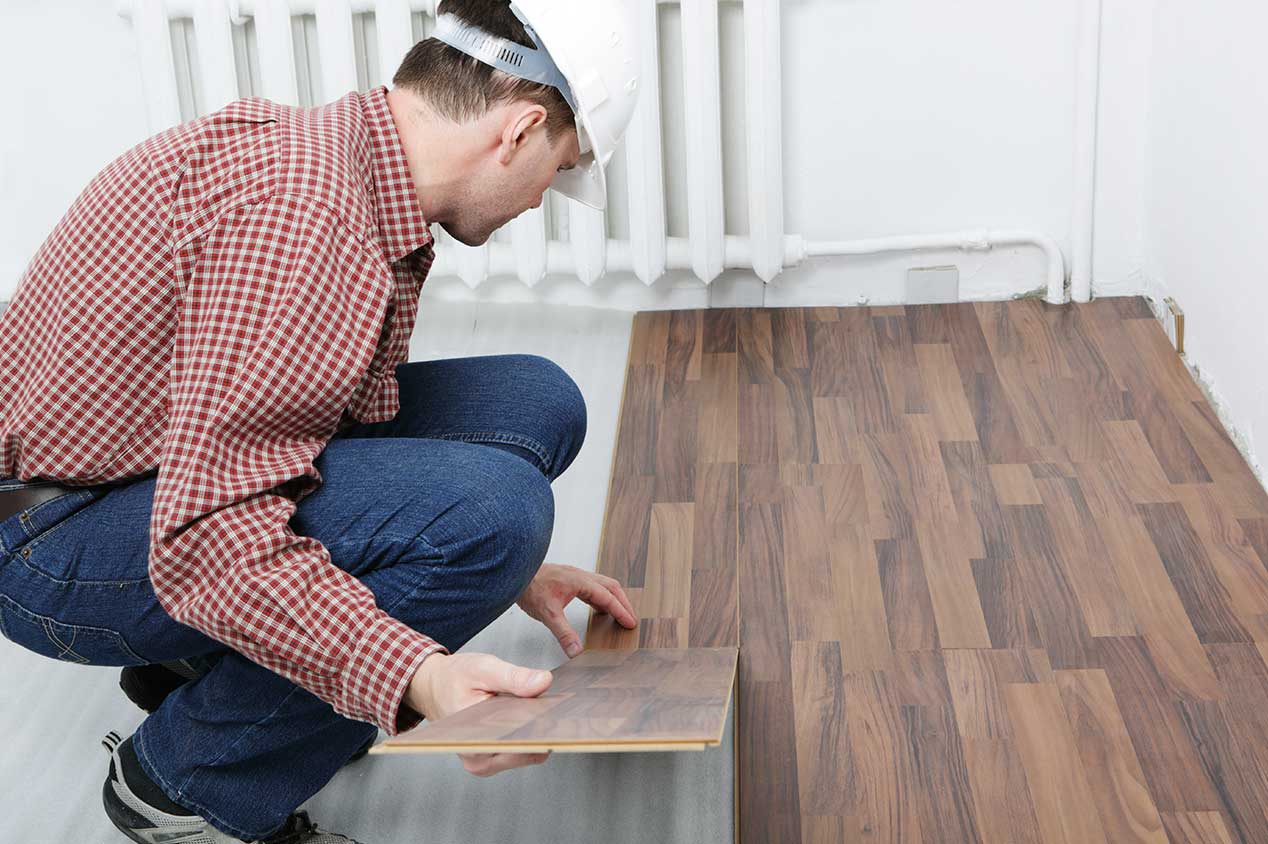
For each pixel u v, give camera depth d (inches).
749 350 96.6
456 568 44.2
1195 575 66.4
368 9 94.9
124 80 102.0
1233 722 55.8
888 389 89.1
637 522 74.3
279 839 49.1
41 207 106.2
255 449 40.0
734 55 97.0
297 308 38.9
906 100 97.9
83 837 53.2
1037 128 97.8
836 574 68.4
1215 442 79.6
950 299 103.0
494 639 64.6
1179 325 91.0
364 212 41.3
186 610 39.4
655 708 37.1
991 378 89.7
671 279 104.1
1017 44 95.5
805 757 55.5
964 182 99.9
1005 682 59.4
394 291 45.7
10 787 56.4
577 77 45.2
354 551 43.4
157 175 40.6
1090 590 65.8
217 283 39.2
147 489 44.1
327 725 45.9
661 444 83.4
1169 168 92.5
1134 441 80.3
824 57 97.2
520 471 47.1
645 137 93.0
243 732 45.1
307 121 43.0
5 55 101.0
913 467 78.7
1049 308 100.7
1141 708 57.1
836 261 103.1
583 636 63.9
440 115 44.0
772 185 95.3
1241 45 77.0
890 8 95.3
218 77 95.5
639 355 96.7
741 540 72.0
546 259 99.6
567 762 56.5
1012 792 52.7
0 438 42.8
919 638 62.9
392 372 47.6
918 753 55.3
